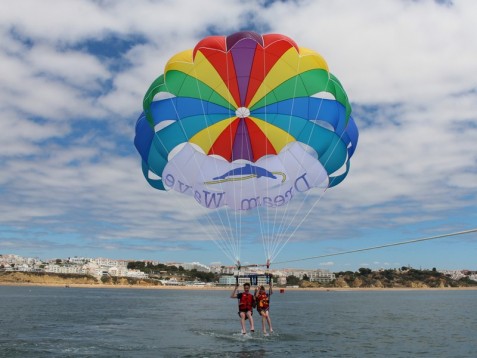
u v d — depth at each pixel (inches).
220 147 905.5
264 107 885.2
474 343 999.6
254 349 790.5
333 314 1914.4
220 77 864.9
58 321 1360.7
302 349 818.2
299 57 844.6
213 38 831.1
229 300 3472.0
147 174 947.3
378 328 1300.4
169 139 886.4
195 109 884.6
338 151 884.6
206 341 885.2
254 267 830.5
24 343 866.8
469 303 3334.2
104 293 5506.9
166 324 1267.2
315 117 875.4
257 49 835.4
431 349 899.4
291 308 2413.9
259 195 900.0
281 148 901.2
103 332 1052.5
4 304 2335.1
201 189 892.0
